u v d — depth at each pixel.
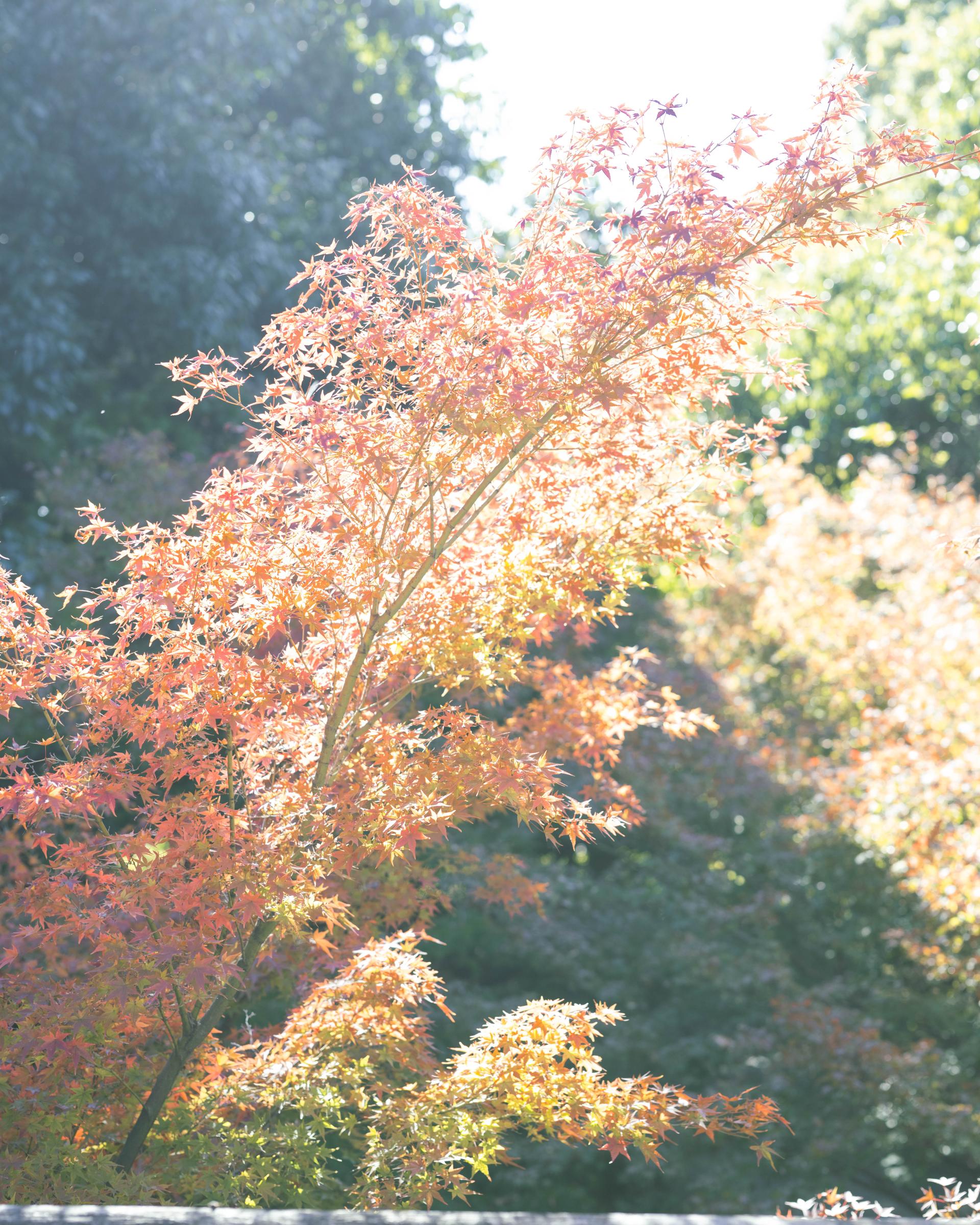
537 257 3.97
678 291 3.72
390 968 4.41
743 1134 3.81
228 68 13.37
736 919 10.48
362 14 16.56
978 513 13.19
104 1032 4.13
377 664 4.24
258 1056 4.54
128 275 12.02
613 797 4.87
